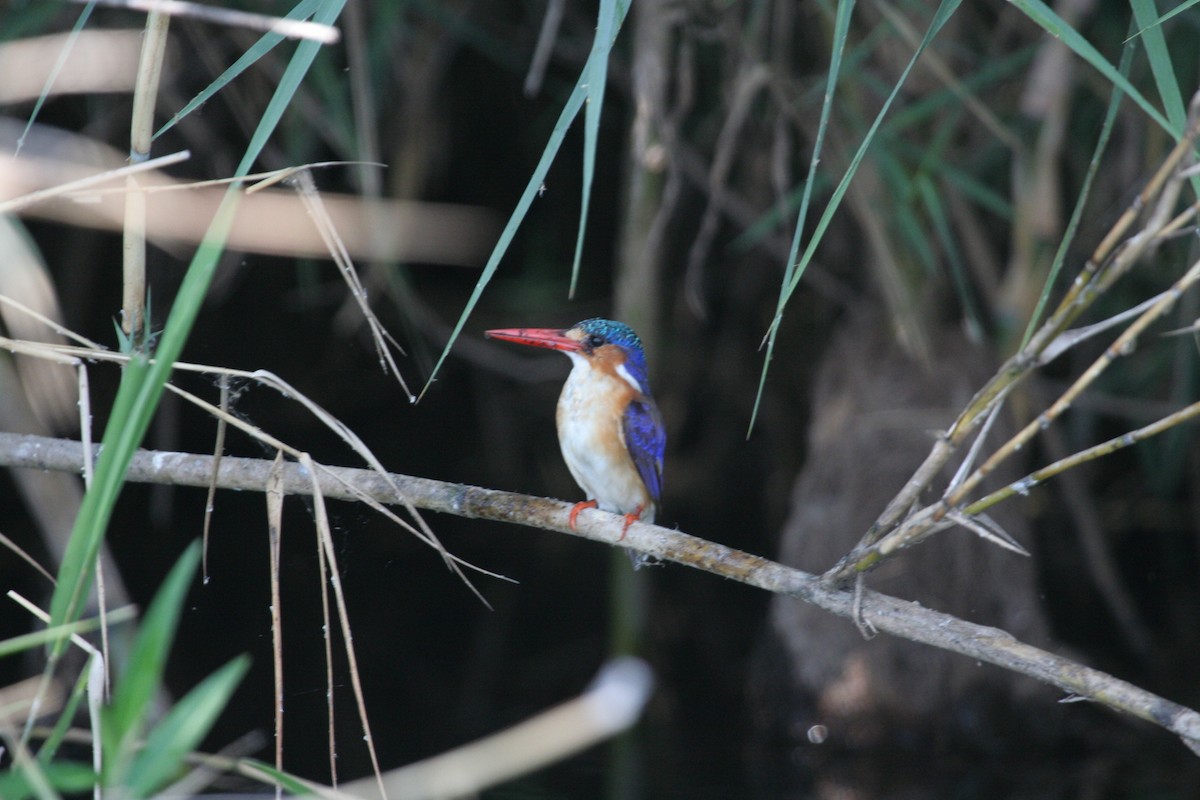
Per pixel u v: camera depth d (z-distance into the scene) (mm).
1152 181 3895
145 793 3346
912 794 9430
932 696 10961
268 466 5473
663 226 10391
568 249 15594
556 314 15922
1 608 12680
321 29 3881
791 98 10234
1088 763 10344
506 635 13484
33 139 5594
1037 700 11023
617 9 4707
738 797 8969
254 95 10852
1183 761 10281
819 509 11953
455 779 3494
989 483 11617
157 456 5602
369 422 17000
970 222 11695
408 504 4941
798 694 11266
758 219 12602
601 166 15203
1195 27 10250
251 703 10453
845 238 12898
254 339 15766
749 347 15906
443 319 15906
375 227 10359
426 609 14188
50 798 3285
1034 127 10891
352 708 10500
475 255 15555
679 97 10055
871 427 11844
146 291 5980
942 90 9484
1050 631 11797
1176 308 11906
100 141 10727
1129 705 4262
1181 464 14469
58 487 7711
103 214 5090
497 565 15781
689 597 14930
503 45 12836
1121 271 3941
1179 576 15281
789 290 4715
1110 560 13445
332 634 12641
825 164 10539
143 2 3955
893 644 11109
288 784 3859
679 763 9820
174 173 11531
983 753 10688
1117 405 13172
